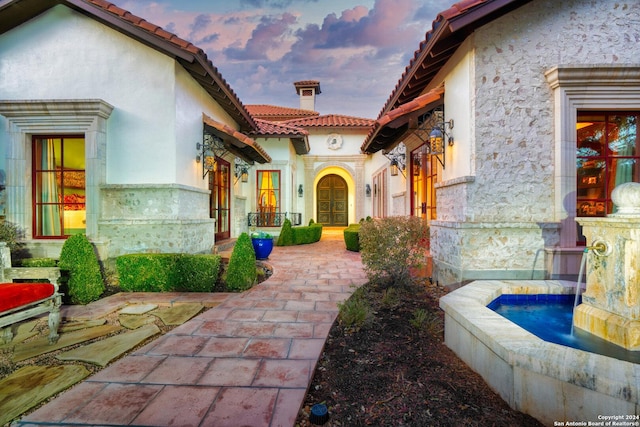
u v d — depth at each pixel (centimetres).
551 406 201
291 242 1128
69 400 226
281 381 251
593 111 483
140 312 435
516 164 474
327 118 1638
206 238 734
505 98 471
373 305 440
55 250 587
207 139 780
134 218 597
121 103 603
